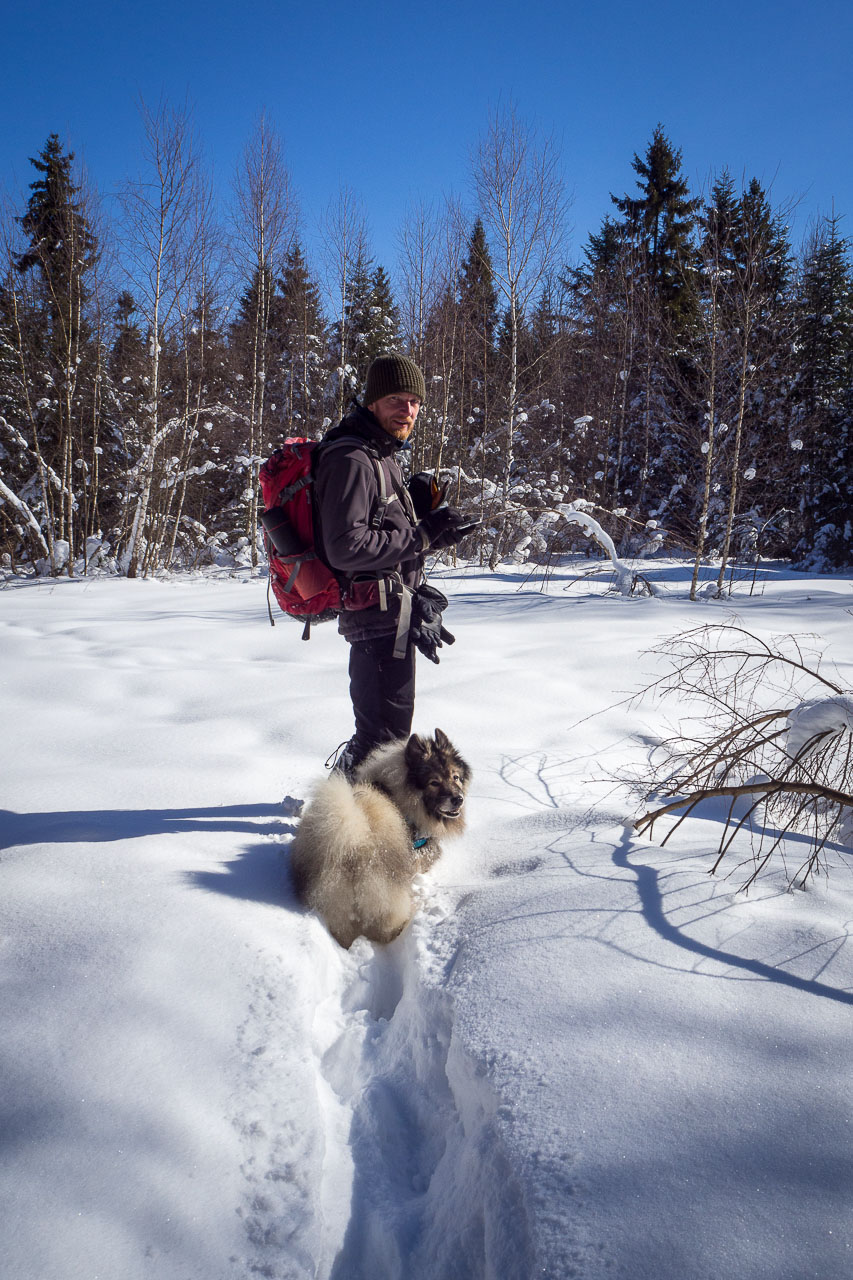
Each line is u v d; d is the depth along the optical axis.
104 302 19.72
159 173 17.12
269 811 3.86
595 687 5.95
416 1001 2.51
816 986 2.05
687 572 16.84
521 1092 1.86
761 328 14.22
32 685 6.01
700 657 4.38
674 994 2.08
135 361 21.53
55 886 2.83
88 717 5.30
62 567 18.16
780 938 2.30
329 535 3.11
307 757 4.66
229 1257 1.59
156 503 19.72
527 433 22.92
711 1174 1.52
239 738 4.93
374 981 2.80
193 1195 1.68
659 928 2.43
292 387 25.39
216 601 11.82
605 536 11.88
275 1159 1.84
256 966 2.47
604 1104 1.76
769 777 3.29
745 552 17.55
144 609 11.04
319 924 2.86
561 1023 2.06
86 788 4.05
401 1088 2.30
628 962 2.27
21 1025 2.06
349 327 23.98
